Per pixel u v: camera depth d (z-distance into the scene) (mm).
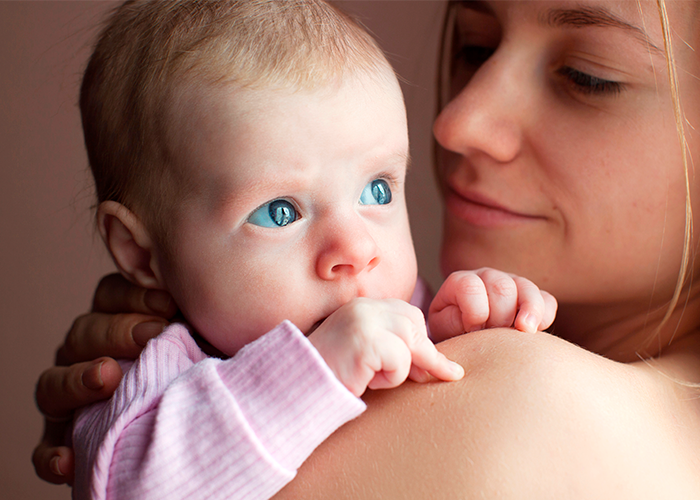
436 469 639
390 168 914
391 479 651
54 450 1000
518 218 1126
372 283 881
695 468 689
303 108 826
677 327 1077
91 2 2271
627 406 707
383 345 705
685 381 845
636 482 629
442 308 960
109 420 776
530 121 1056
